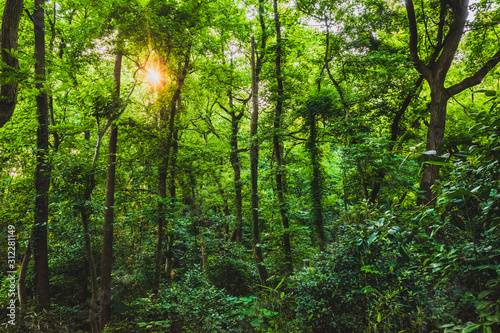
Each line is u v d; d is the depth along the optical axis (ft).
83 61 32.12
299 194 47.57
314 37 47.78
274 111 42.93
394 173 32.96
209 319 18.79
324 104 37.58
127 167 37.14
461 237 9.46
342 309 14.42
